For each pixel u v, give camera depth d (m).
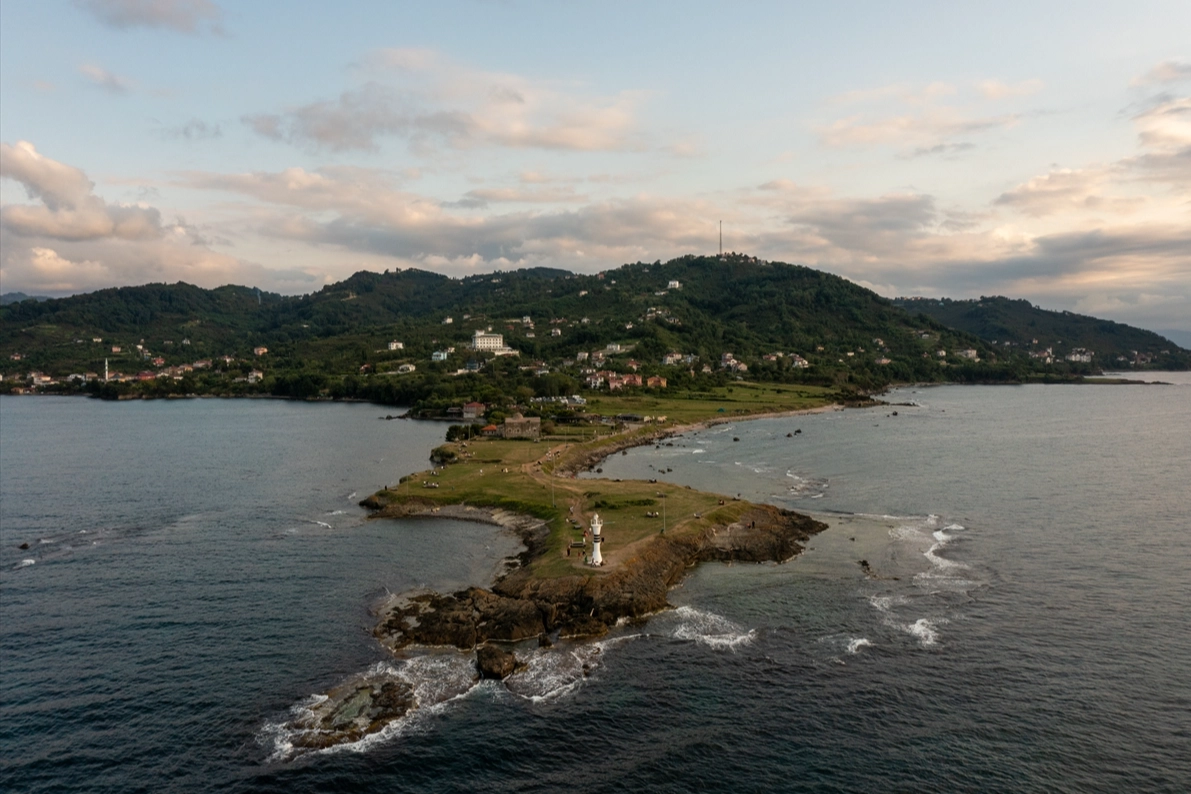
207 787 49.34
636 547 92.88
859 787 48.44
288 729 55.78
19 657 67.94
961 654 66.25
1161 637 69.12
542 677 63.47
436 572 91.06
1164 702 57.81
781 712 57.38
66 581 88.31
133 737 55.03
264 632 73.06
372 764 51.56
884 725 55.34
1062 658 65.25
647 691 60.91
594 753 52.62
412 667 65.44
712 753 52.31
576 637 71.31
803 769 50.41
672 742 53.72
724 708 58.12
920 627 72.25
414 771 50.88
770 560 94.25
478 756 52.38
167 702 59.84
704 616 76.31
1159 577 85.00
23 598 82.81
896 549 97.81
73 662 66.94
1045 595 79.94
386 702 59.38
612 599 77.81
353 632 72.88
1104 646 67.44
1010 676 62.19
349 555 98.38
